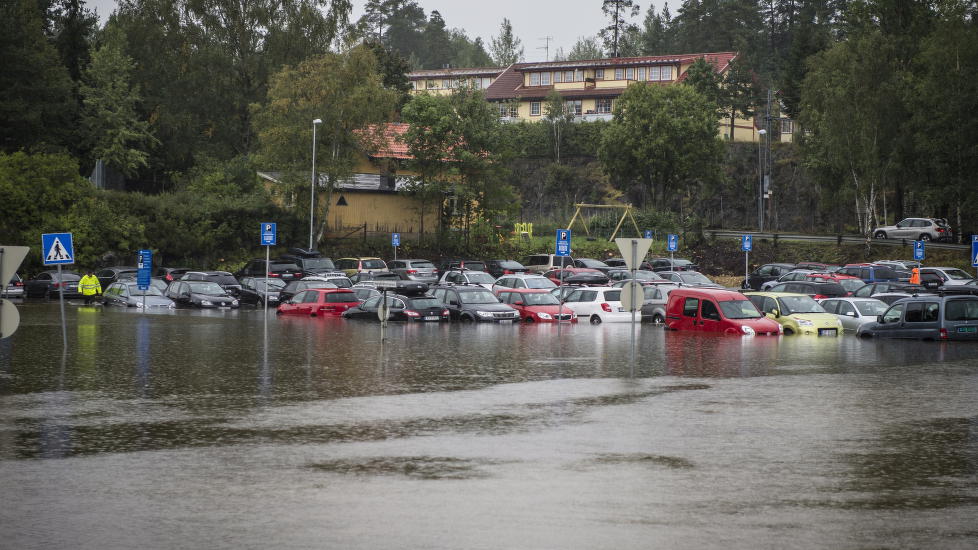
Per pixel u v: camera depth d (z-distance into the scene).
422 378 19.45
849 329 33.34
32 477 10.45
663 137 76.00
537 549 7.78
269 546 7.85
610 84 106.50
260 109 65.31
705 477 10.55
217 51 79.06
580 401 16.33
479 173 68.31
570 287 40.88
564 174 95.81
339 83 62.41
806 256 65.56
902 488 10.07
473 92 69.25
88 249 56.78
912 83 66.81
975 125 62.66
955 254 61.34
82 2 77.75
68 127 71.06
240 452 11.88
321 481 10.28
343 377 19.58
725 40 126.06
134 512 8.96
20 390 17.45
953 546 7.97
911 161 66.62
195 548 7.79
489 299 39.34
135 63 77.12
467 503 9.34
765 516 8.90
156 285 48.38
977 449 12.21
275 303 48.38
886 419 14.55
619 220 73.88
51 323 34.81
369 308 38.88
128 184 75.69
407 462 11.30
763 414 14.98
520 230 76.25
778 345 27.91
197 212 62.62
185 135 77.81
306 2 82.75
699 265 67.81
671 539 8.11
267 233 27.80
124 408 15.39
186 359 22.92
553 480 10.38
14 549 7.74
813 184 88.12
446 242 68.75
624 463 11.27
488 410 15.30
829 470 10.95
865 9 71.62
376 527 8.45
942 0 65.75
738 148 94.94
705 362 22.89
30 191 56.44
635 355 24.56
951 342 29.11
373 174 72.19
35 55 66.62
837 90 68.94
